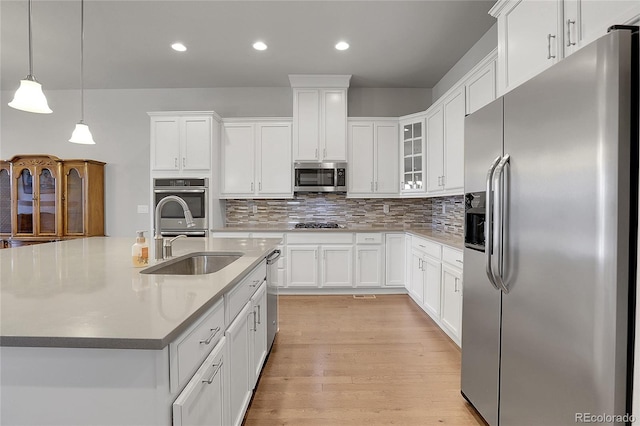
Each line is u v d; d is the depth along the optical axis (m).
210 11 2.79
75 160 4.20
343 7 2.74
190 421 0.95
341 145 4.25
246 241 2.74
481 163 1.67
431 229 4.34
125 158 4.64
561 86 1.12
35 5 2.69
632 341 0.96
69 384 0.85
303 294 4.18
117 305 1.01
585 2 1.36
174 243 2.61
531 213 1.27
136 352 0.83
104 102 4.63
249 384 1.74
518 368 1.38
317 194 4.64
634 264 0.96
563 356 1.13
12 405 0.85
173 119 4.10
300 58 3.68
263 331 2.16
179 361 0.91
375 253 4.14
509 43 1.88
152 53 3.56
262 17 2.88
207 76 4.20
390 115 4.60
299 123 4.24
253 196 4.34
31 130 4.68
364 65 3.87
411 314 3.43
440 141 3.50
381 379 2.18
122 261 1.77
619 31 0.95
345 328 3.05
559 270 1.14
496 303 1.54
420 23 2.97
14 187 4.17
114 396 0.84
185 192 4.05
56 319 0.89
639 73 0.95
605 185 0.97
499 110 1.49
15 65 3.86
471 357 1.80
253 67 3.93
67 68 3.95
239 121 4.34
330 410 1.85
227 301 1.35
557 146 1.14
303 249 4.11
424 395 2.00
